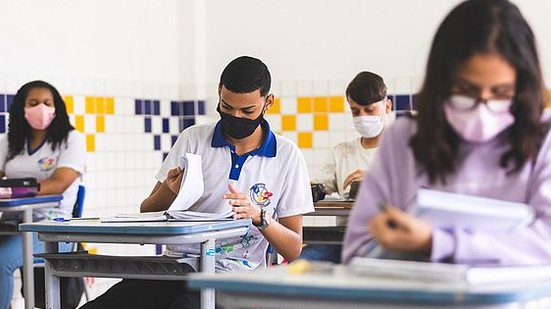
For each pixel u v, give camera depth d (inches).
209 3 248.2
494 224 68.8
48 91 188.2
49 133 189.2
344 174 187.3
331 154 189.9
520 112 71.5
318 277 66.3
